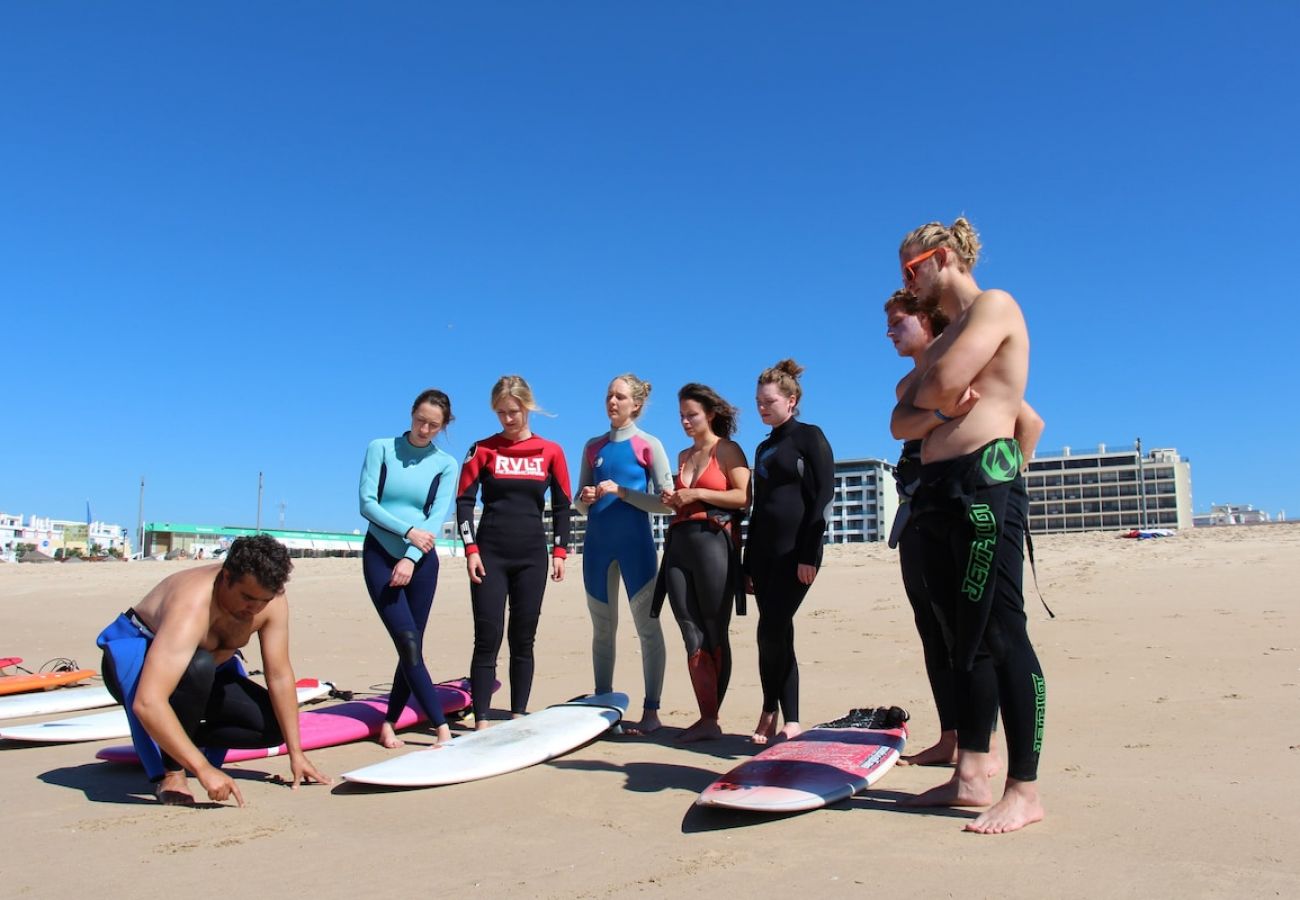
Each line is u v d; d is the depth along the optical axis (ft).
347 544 239.09
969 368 8.87
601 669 16.98
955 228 10.11
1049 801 10.13
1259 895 7.14
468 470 16.49
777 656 14.29
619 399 16.55
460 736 14.02
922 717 16.14
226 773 13.00
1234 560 44.19
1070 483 363.15
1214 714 14.84
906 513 12.59
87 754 14.76
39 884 8.39
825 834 9.26
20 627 39.52
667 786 11.73
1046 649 23.59
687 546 14.99
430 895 7.93
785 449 14.25
